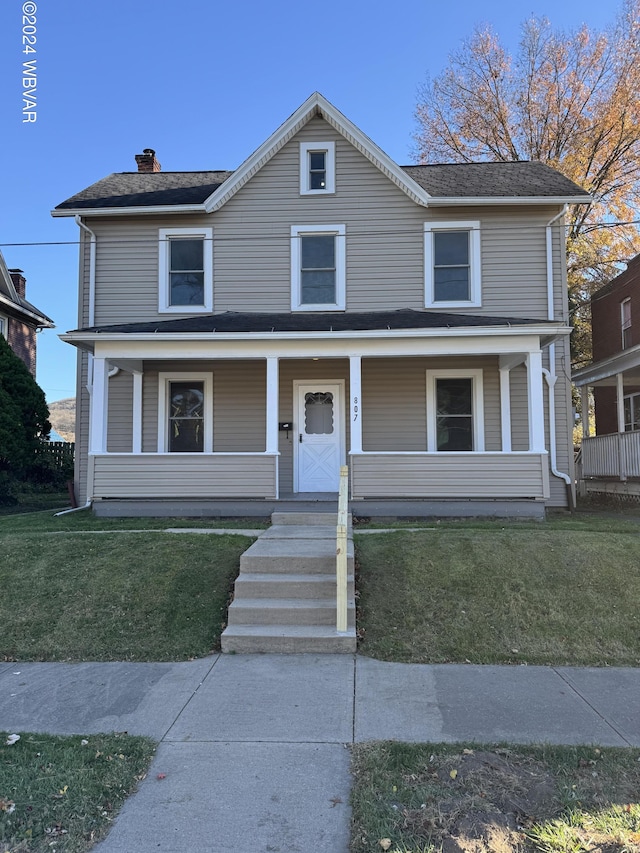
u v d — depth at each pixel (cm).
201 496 988
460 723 388
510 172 1316
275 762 339
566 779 313
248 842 269
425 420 1165
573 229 2252
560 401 1163
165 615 580
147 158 1505
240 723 390
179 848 265
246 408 1183
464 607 584
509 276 1172
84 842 269
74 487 1214
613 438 1462
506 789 304
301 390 1180
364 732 376
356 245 1185
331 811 292
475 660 505
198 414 1196
